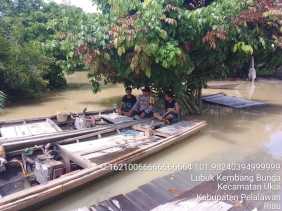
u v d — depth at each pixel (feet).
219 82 59.41
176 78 27.43
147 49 22.56
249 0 25.14
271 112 33.24
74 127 23.72
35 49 40.50
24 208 12.46
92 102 38.70
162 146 19.29
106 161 15.99
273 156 20.04
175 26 24.16
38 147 17.83
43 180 14.70
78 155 16.80
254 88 52.26
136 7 23.98
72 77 66.18
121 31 22.48
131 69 24.72
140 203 13.74
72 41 23.86
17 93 40.11
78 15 25.34
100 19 24.26
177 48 22.88
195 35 25.13
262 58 33.83
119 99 40.65
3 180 15.61
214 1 27.17
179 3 25.89
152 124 23.67
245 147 21.85
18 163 16.62
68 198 14.42
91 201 14.32
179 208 13.29
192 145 22.11
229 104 36.47
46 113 32.55
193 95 31.78
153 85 28.91
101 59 24.13
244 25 25.79
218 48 26.43
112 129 21.93
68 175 14.07
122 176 16.85
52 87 48.16
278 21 27.73
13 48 38.27
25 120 23.32
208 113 32.48
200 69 29.91
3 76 37.35
